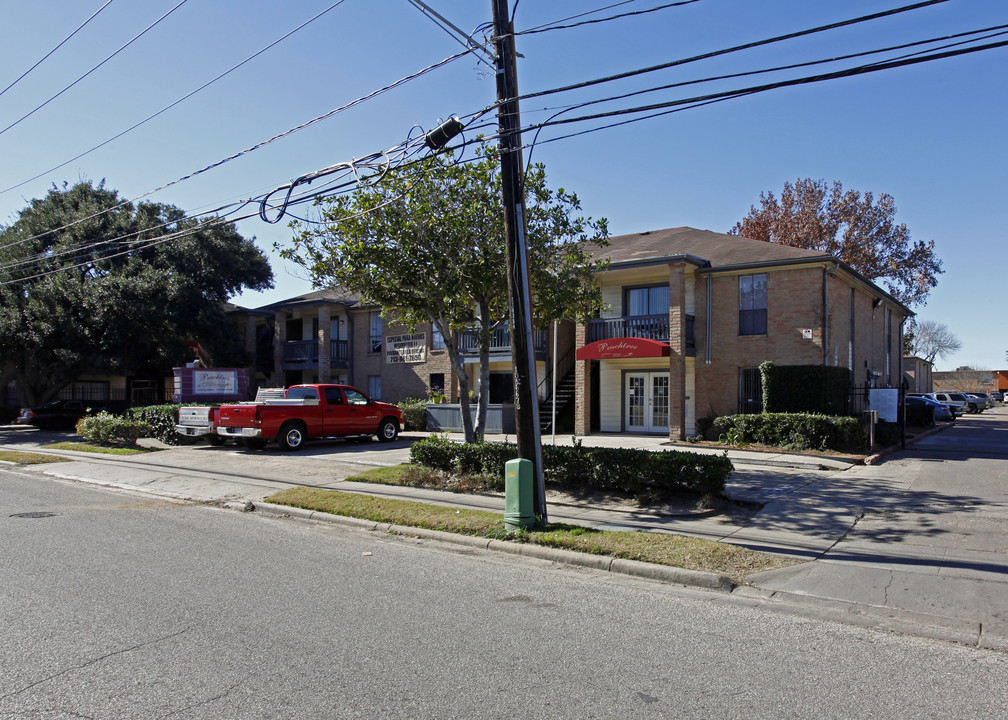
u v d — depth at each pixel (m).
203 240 33.62
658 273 21.84
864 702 4.31
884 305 28.27
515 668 4.80
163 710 4.08
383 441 21.28
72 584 6.75
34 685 4.42
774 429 17.62
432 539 9.28
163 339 31.27
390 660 4.91
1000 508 10.13
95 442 21.25
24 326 28.05
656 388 22.97
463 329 14.30
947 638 5.57
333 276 13.29
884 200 39.22
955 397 47.69
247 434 18.25
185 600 6.28
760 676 4.72
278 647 5.14
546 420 24.30
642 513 10.15
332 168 11.79
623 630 5.66
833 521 9.47
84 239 31.77
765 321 20.58
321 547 8.73
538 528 9.02
